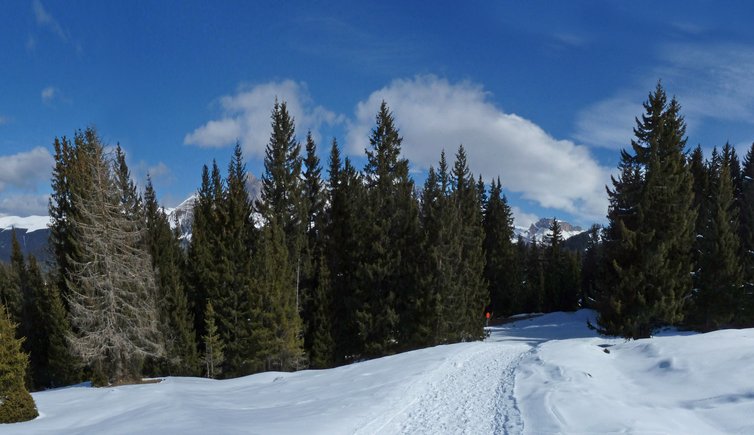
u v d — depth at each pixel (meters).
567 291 68.19
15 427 14.74
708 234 36.56
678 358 17.52
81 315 26.70
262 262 36.94
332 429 10.78
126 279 27.53
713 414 11.70
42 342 40.09
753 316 36.12
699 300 36.50
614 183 35.28
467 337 41.34
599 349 22.53
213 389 21.34
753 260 37.78
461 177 60.72
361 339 39.19
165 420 11.88
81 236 28.23
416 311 37.97
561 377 16.22
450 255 39.78
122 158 42.09
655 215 32.19
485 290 48.19
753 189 45.19
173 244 47.22
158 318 31.28
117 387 23.70
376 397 14.27
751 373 14.35
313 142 49.28
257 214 47.25
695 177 50.09
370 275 38.94
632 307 31.16
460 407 13.06
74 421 15.30
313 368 38.16
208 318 36.66
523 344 28.91
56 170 35.06
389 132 51.66
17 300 41.88
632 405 12.70
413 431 10.89
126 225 28.44
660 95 34.31
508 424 11.11
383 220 41.44
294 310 36.97
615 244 33.59
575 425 10.55
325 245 45.19
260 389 19.50
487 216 65.88
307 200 47.06
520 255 78.00
